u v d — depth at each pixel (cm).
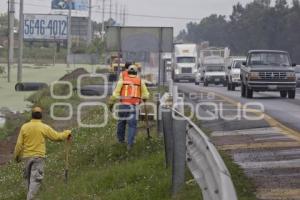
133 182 2731
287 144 3045
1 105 8625
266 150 2883
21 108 8225
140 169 2834
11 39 13812
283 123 3975
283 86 6706
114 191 2606
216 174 1611
